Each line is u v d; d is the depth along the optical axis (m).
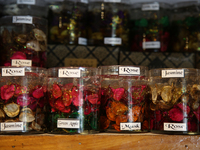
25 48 0.80
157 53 1.03
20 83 0.68
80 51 1.00
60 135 0.67
